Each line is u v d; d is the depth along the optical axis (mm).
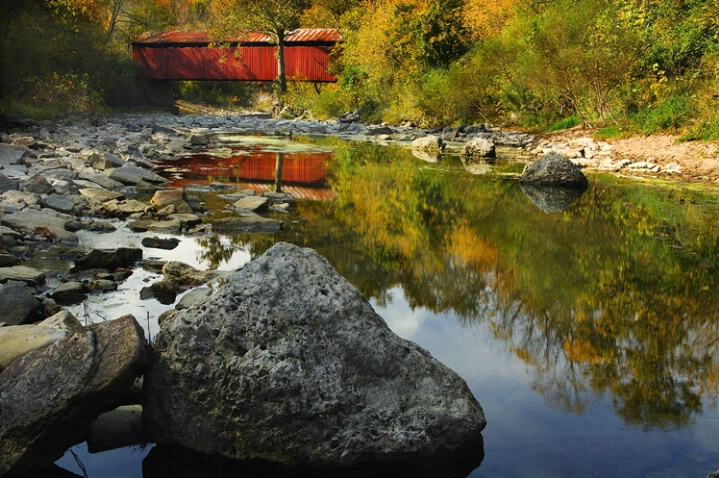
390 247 6527
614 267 5930
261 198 8531
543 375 3629
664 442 2939
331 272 3258
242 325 2955
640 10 17922
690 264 6070
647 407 3271
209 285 4977
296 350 2895
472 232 7324
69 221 6789
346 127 25906
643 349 4020
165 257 5797
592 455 2834
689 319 4582
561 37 17922
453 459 2812
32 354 2822
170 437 2887
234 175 11297
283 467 2770
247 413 2809
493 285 5328
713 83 14648
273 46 37906
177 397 2877
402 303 4820
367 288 5164
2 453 2617
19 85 22203
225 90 50719
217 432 2834
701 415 3193
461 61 24328
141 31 39156
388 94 29109
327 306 3043
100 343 2760
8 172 8883
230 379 2836
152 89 39125
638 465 2758
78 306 4414
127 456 2809
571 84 18516
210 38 36594
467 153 15641
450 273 5641
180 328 2963
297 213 8133
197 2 58312
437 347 4004
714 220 8117
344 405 2809
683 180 11547
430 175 12031
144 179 9836
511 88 22000
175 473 2701
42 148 12469
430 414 2859
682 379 3602
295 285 3111
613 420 3141
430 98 24250
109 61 31422
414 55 27156
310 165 13164
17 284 4406
